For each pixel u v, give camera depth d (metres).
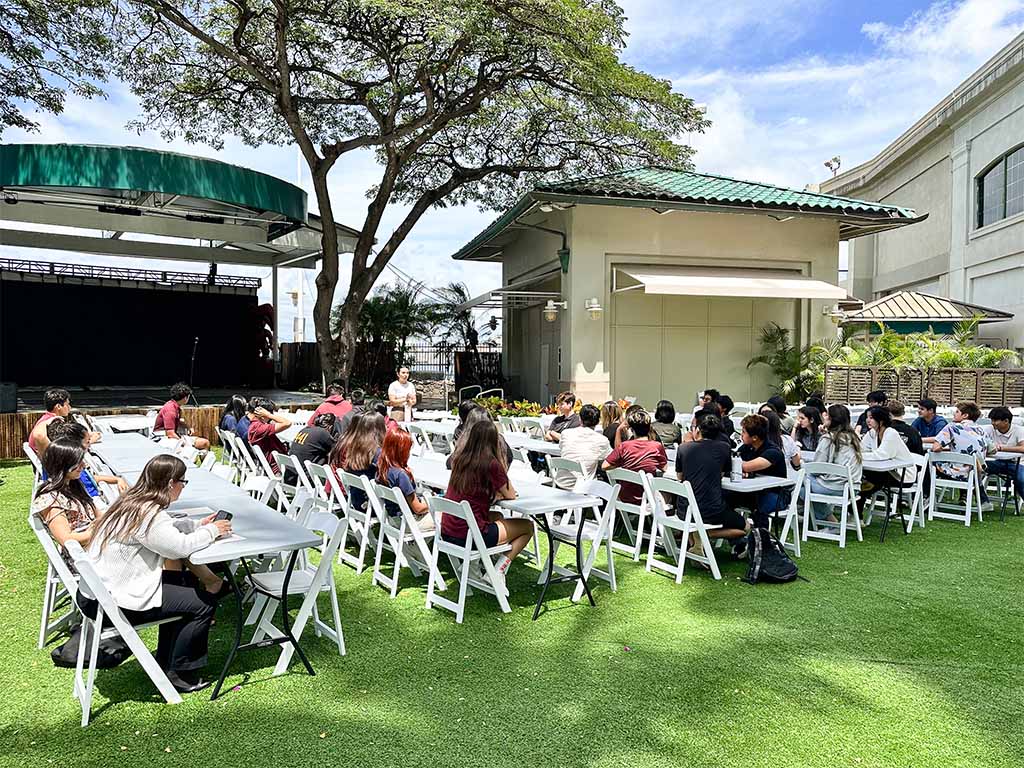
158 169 12.74
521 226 15.71
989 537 7.14
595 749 3.25
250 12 13.38
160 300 27.84
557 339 16.12
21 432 12.11
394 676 3.98
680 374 14.81
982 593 5.40
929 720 3.51
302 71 15.44
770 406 8.16
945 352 14.63
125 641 3.58
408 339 22.28
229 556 3.69
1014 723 3.48
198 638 3.78
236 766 3.11
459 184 17.41
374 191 19.20
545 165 17.59
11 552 6.36
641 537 6.33
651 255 14.27
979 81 23.64
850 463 6.93
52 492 4.14
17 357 25.55
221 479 6.07
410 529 5.38
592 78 13.32
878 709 3.62
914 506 7.39
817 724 3.47
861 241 35.34
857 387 12.98
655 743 3.30
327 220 15.52
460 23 11.47
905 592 5.42
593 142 16.39
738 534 6.00
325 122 17.39
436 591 5.48
